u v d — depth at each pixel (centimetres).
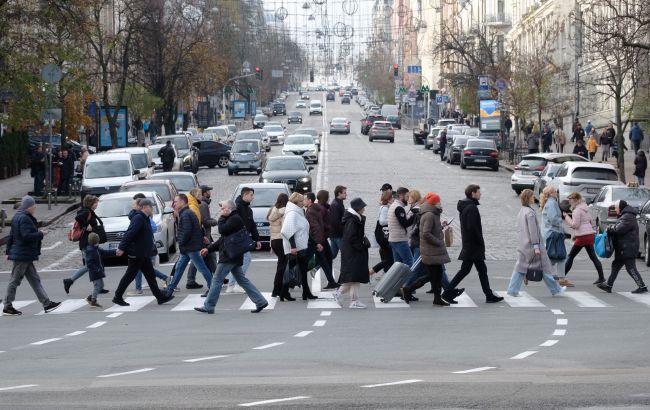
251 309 4534
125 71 14238
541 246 4800
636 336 3575
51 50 9156
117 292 4738
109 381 2809
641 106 10200
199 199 5316
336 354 3272
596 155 14975
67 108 13112
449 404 2358
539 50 16650
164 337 3766
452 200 10100
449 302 4616
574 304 4544
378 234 5112
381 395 2484
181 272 4962
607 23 10225
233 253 4403
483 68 17962
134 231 4712
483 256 4597
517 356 3162
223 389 2614
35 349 3547
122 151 10675
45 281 5772
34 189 10575
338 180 12406
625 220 4881
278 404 2383
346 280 4512
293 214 4731
